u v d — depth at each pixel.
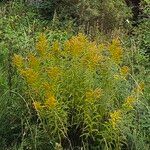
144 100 3.21
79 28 4.52
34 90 2.96
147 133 3.07
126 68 3.07
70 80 2.94
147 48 4.46
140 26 4.68
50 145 2.96
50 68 2.91
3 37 4.25
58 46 3.08
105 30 4.74
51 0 5.08
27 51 3.77
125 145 2.98
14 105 3.16
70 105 2.94
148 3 4.75
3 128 3.11
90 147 2.95
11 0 5.12
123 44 4.24
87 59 2.96
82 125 2.96
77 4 4.85
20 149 2.91
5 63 3.48
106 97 2.94
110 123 2.80
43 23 4.75
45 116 2.89
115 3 4.82
